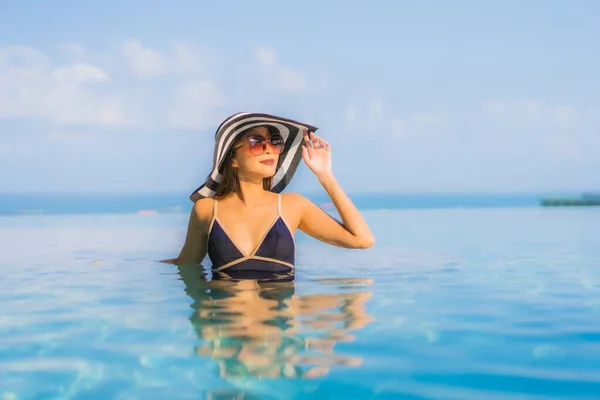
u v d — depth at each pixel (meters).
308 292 4.01
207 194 5.01
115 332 3.04
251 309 3.49
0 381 2.37
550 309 3.49
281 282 4.44
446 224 11.45
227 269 4.71
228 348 2.72
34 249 7.17
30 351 2.75
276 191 5.28
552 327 3.08
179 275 4.78
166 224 12.49
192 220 4.95
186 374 2.40
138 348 2.75
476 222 11.99
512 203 27.64
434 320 3.21
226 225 4.74
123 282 4.51
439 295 3.91
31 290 4.27
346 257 6.14
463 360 2.54
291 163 5.16
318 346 2.73
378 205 26.66
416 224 11.56
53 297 3.98
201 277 4.66
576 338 2.87
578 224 10.95
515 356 2.60
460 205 26.25
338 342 2.80
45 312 3.52
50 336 2.99
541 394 2.17
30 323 3.26
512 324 3.14
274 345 2.75
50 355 2.69
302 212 4.92
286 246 4.76
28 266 5.59
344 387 2.24
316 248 7.10
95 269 5.27
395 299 3.78
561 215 14.28
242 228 4.73
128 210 22.42
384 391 2.20
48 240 8.46
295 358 2.57
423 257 6.10
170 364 2.52
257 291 4.06
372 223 12.04
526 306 3.58
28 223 13.50
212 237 4.75
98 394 2.22
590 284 4.38
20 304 3.76
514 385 2.26
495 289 4.18
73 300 3.86
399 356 2.59
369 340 2.83
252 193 4.82
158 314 3.40
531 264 5.50
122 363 2.55
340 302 3.67
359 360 2.54
